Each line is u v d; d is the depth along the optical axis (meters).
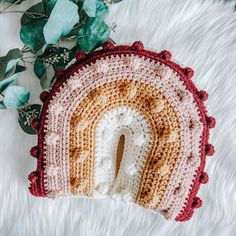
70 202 0.78
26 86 0.74
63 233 0.79
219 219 0.79
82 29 0.70
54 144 0.70
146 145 0.71
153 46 0.73
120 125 0.71
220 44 0.74
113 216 0.79
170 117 0.68
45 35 0.67
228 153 0.76
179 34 0.73
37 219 0.78
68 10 0.66
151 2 0.72
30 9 0.69
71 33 0.71
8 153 0.75
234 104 0.75
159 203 0.73
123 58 0.66
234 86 0.75
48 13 0.69
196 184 0.72
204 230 0.79
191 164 0.71
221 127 0.76
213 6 0.73
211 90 0.75
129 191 0.73
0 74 0.67
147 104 0.68
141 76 0.67
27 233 0.79
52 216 0.78
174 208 0.73
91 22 0.69
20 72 0.70
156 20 0.73
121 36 0.73
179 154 0.70
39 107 0.73
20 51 0.68
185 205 0.73
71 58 0.72
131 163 0.72
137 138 0.70
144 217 0.79
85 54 0.67
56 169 0.71
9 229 0.78
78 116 0.69
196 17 0.73
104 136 0.71
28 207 0.78
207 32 0.73
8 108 0.73
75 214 0.78
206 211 0.78
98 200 0.78
